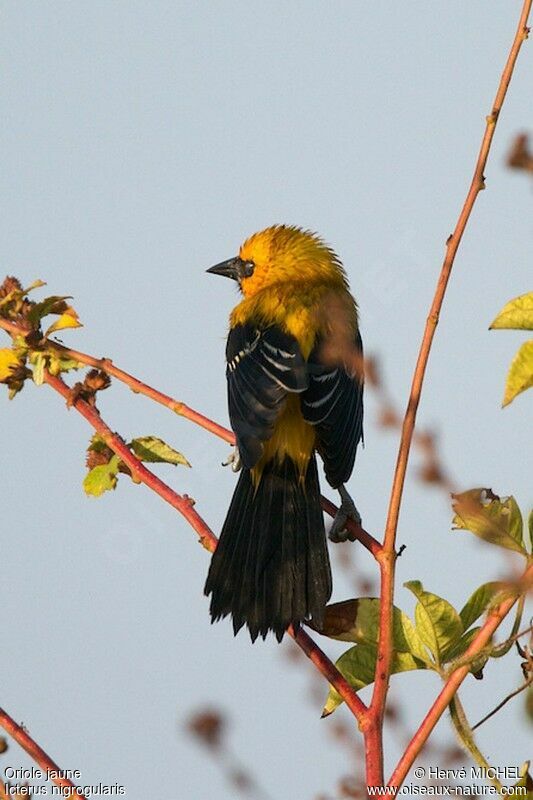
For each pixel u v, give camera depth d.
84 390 8.24
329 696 6.30
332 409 9.41
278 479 9.11
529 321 5.89
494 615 5.66
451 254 5.75
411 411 5.66
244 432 9.00
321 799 5.37
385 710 5.62
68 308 8.39
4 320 8.41
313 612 6.61
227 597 8.23
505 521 5.81
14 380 8.29
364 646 6.52
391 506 5.75
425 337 5.69
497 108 5.74
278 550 8.49
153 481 7.84
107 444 8.23
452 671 5.45
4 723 5.70
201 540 7.57
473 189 5.77
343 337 10.19
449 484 5.24
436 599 6.19
